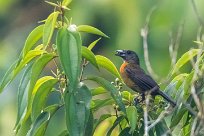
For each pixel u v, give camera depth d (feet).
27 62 36.47
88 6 79.15
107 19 78.43
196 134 33.99
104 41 80.43
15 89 77.10
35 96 35.83
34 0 93.09
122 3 76.84
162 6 70.69
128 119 35.73
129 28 76.28
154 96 39.06
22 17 92.63
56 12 35.35
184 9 67.72
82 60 36.91
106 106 40.55
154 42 73.77
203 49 36.78
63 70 34.37
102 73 66.85
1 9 93.35
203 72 36.17
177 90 38.06
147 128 33.24
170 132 35.91
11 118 77.15
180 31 38.40
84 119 34.42
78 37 34.55
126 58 49.80
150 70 36.70
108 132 37.09
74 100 34.78
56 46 34.58
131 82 47.21
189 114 37.58
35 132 35.78
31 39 36.01
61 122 72.43
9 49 87.35
